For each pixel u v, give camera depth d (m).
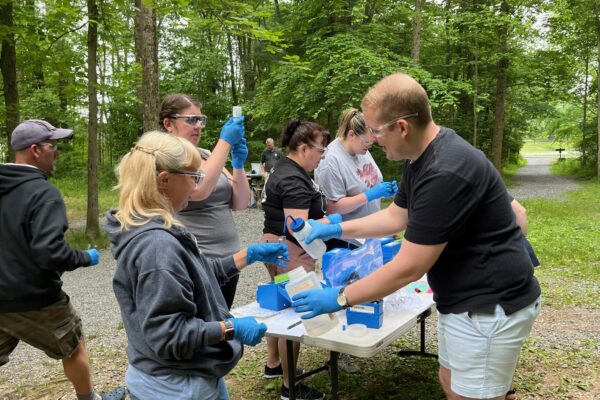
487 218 1.73
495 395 1.81
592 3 16.53
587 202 12.97
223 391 1.87
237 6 5.43
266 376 3.31
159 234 1.57
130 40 10.02
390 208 2.36
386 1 14.15
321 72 12.19
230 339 1.64
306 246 2.43
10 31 7.43
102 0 8.48
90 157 8.93
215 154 2.57
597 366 3.43
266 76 20.28
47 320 2.62
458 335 1.80
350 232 2.36
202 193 2.47
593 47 18.58
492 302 1.73
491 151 19.77
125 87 9.99
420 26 12.97
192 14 5.49
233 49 21.91
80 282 6.69
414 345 3.89
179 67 20.58
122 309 1.64
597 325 4.26
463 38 14.53
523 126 22.05
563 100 22.06
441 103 11.69
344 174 3.27
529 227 9.15
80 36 9.74
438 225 1.67
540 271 6.15
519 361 3.53
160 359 1.59
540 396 3.04
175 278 1.53
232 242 2.91
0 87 9.52
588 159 23.52
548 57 18.66
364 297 1.81
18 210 2.49
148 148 1.67
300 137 2.85
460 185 1.65
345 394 3.11
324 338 2.24
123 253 1.59
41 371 3.85
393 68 11.50
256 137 19.02
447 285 1.82
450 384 2.00
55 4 7.37
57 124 13.67
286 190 2.83
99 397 2.91
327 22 13.81
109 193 16.62
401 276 1.74
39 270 2.54
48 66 8.47
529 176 23.14
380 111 1.78
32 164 2.69
